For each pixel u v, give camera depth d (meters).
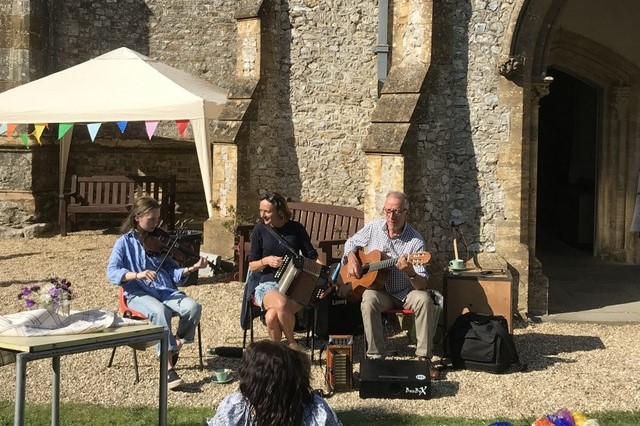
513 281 7.29
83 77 9.93
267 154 9.16
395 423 4.60
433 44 7.19
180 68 12.31
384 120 7.16
